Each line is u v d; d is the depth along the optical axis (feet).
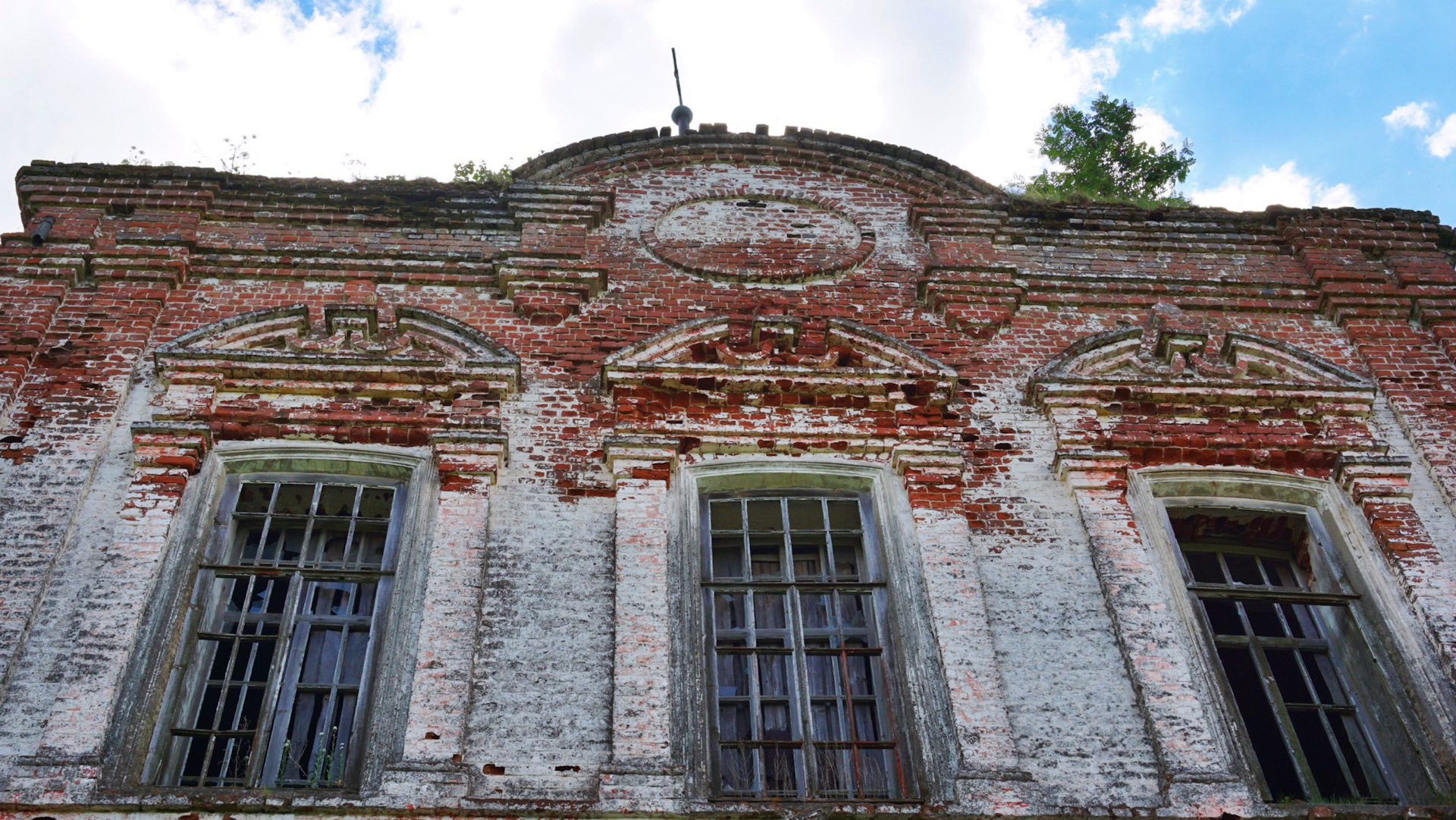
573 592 29.04
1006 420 34.53
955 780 26.21
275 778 26.40
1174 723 27.35
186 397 32.71
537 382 34.65
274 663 27.66
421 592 28.68
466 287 38.06
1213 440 33.78
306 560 30.09
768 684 28.78
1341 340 38.86
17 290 35.35
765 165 44.34
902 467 32.48
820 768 27.22
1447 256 42.70
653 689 27.25
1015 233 41.68
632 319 37.37
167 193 39.50
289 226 39.75
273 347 35.47
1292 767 29.45
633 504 30.91
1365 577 31.30
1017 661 28.48
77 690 26.09
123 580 28.12
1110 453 32.76
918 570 30.19
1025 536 31.19
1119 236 42.04
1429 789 27.61
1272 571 33.22
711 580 30.25
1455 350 37.65
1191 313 39.52
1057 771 26.58
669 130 44.60
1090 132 74.59
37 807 24.11
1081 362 37.17
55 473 30.27
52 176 39.47
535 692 27.09
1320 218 42.80
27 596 27.45
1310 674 30.60
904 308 38.73
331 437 32.04
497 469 31.32
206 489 30.53
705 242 40.91
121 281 36.32
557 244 39.68
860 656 29.27
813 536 31.81
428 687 26.84
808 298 38.81
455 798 25.12
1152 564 30.53
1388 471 33.14
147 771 25.94
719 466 32.45
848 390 34.53
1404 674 29.35
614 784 25.58
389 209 40.40
